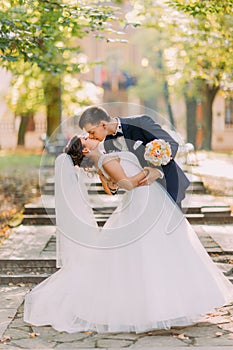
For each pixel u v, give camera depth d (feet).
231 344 19.45
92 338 20.27
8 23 38.65
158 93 133.18
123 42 46.14
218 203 43.21
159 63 112.57
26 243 33.47
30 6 41.50
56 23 44.06
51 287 22.26
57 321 21.38
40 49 45.60
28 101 92.38
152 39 112.16
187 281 20.81
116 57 164.96
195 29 53.31
